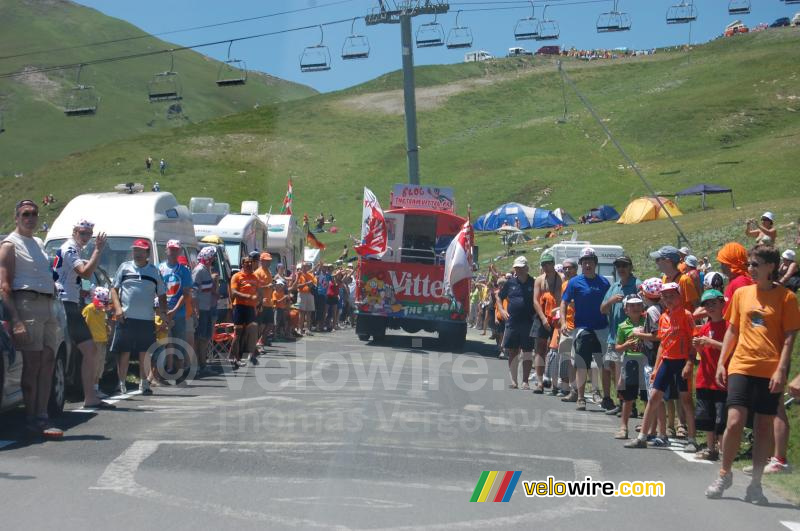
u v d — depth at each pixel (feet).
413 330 83.05
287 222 104.63
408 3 124.47
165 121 654.53
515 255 168.25
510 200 274.36
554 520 23.09
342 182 310.86
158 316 47.83
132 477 25.88
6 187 332.60
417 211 83.25
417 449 31.17
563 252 95.40
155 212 55.57
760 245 26.94
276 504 23.34
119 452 29.35
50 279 33.04
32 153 582.76
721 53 492.13
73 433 32.78
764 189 226.17
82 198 56.49
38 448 29.96
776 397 26.55
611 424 40.09
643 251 134.21
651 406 34.47
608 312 42.63
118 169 325.01
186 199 286.87
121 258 53.26
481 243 203.10
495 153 339.98
